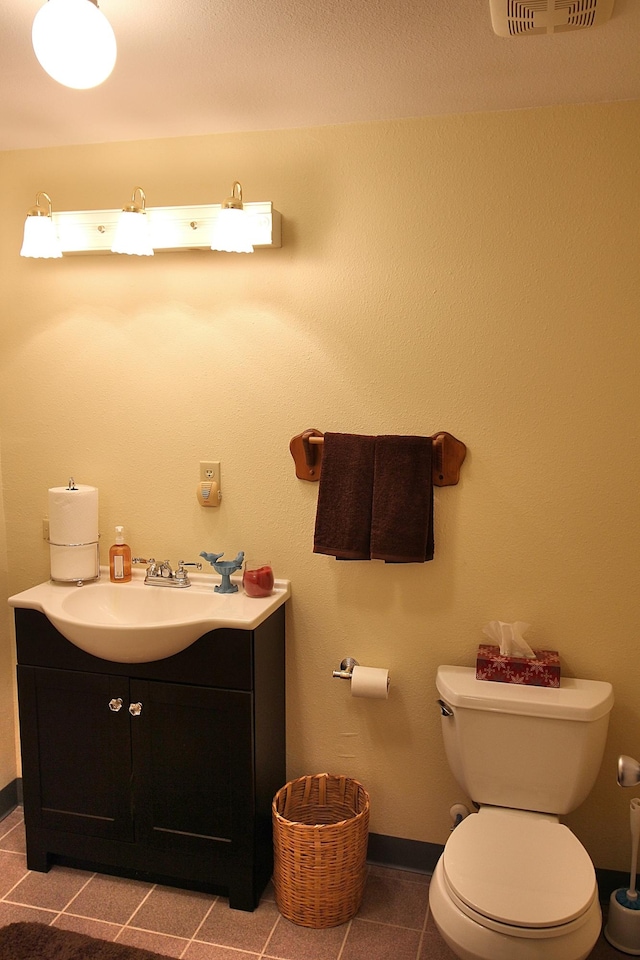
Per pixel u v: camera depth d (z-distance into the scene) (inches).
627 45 65.6
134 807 87.0
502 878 64.2
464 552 87.3
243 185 88.6
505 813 78.1
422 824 92.7
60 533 92.9
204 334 92.3
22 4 59.0
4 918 82.4
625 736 85.1
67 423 98.3
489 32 63.6
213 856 84.9
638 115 77.2
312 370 89.5
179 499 95.7
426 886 89.7
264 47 66.6
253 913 84.3
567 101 78.2
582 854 67.8
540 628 86.3
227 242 79.7
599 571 83.9
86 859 89.9
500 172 81.3
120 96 77.6
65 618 81.2
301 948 78.7
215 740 83.1
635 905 80.0
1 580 101.7
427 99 78.1
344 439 86.0
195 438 94.3
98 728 86.8
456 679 83.4
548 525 84.7
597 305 80.7
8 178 95.6
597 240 79.8
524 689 80.8
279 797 87.1
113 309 94.8
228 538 94.7
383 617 90.6
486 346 84.1
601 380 81.5
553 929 59.4
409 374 86.7
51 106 80.3
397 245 85.2
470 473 86.1
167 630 78.6
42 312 97.0
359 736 93.4
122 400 96.0
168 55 68.1
